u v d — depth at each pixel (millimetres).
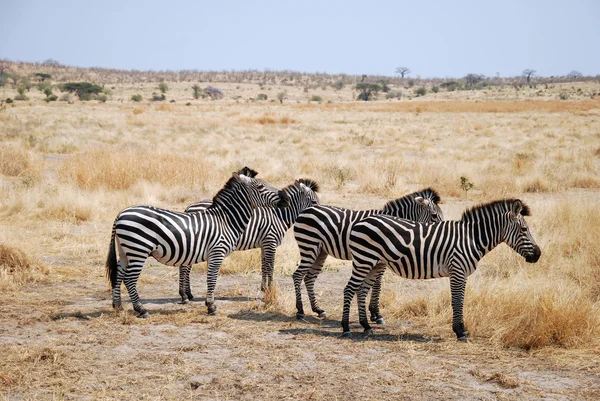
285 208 11219
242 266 13148
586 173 26547
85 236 15328
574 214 16312
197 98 142500
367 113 74688
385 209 10383
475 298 9914
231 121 56344
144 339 8586
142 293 11375
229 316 9891
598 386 7137
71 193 18703
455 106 85750
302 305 10172
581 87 171875
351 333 9047
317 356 8031
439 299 10211
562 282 10828
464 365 7801
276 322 9641
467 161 32438
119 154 24844
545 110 76688
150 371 7383
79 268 12812
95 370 7379
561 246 13969
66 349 8062
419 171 27547
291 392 6852
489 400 6730
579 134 45375
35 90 140125
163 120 55094
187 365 7582
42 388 6844
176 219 9586
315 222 9727
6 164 25609
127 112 67875
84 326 9125
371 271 9148
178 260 9648
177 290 11664
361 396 6781
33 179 22125
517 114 71438
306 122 58250
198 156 27578
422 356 8094
